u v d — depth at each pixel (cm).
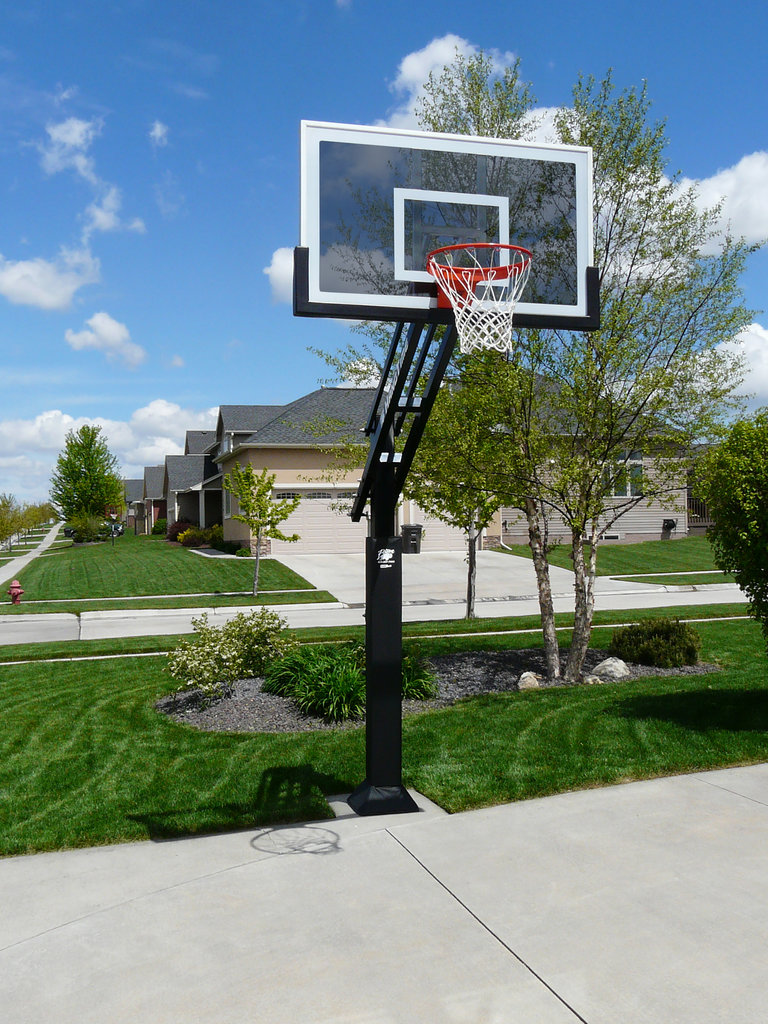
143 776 671
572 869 464
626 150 950
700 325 948
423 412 583
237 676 991
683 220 936
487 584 2389
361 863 486
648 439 967
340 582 2433
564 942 384
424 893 441
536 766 654
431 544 3147
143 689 1018
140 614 2003
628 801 573
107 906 440
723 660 1149
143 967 376
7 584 2661
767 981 347
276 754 732
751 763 655
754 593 788
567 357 919
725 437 925
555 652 1074
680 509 1017
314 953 382
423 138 582
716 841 497
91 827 554
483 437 959
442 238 577
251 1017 334
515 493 968
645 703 849
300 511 3009
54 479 5819
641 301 930
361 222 562
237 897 445
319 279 550
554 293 612
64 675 1133
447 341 574
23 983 366
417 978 358
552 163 616
